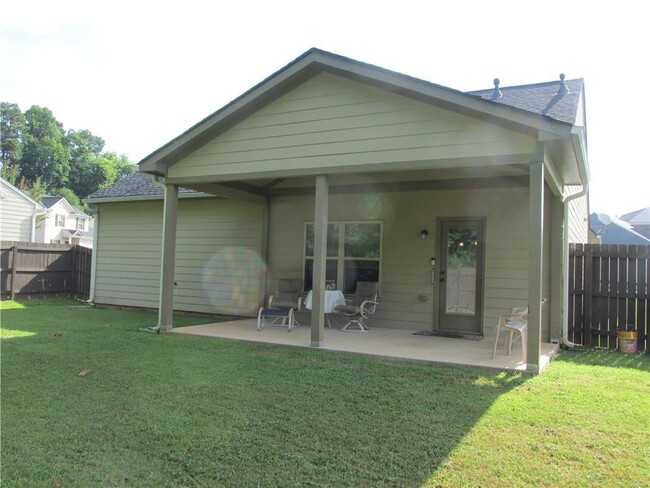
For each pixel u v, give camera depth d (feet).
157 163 25.02
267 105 22.95
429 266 27.81
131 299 38.58
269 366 17.69
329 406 13.17
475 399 14.02
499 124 18.22
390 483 8.89
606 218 75.20
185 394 13.99
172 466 9.48
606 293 25.63
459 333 26.66
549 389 15.24
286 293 30.14
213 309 34.94
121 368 16.89
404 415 12.54
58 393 13.88
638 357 22.22
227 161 23.91
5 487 8.58
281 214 32.55
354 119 20.95
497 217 26.30
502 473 9.32
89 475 9.06
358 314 28.09
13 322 28.27
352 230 30.12
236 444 10.55
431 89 18.66
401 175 26.14
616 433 11.43
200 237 35.70
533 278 17.58
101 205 40.50
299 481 8.95
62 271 45.96
